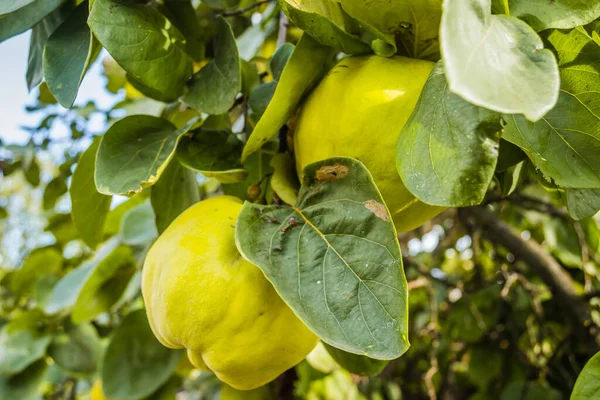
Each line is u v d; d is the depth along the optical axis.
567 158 0.29
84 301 0.60
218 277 0.31
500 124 0.26
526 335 0.84
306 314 0.27
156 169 0.34
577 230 0.61
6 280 0.85
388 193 0.31
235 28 0.68
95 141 0.39
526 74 0.23
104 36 0.33
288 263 0.28
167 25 0.37
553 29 0.29
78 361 0.67
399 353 0.25
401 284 0.26
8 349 0.65
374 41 0.32
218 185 0.61
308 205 0.30
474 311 0.76
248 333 0.31
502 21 0.24
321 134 0.32
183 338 0.31
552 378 0.73
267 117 0.33
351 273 0.27
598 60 0.29
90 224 0.42
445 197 0.26
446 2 0.22
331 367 0.60
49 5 0.36
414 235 0.88
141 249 0.60
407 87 0.31
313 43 0.33
